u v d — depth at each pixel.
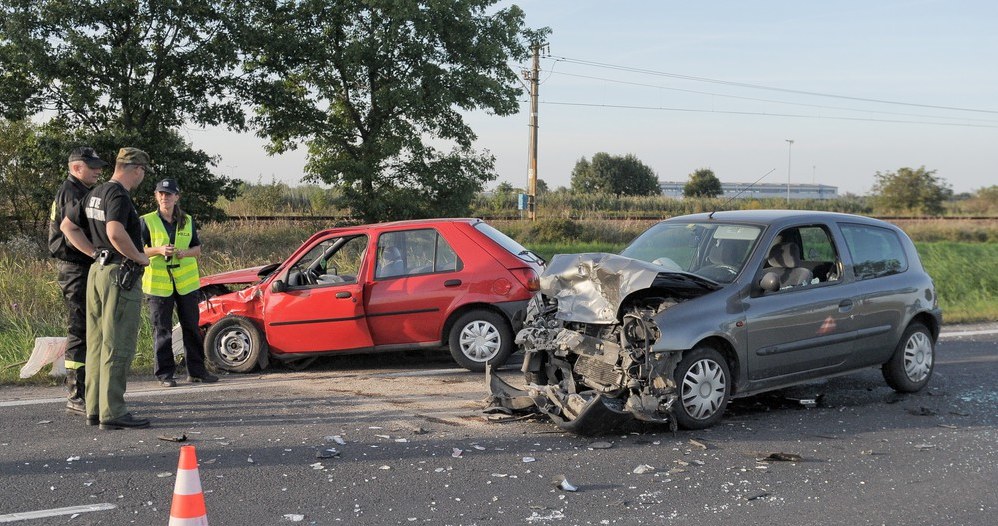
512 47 32.59
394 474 5.20
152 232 7.88
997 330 11.66
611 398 6.25
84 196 6.45
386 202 31.02
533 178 38.31
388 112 31.58
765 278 6.56
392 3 29.78
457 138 32.62
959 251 25.92
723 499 4.79
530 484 5.03
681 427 6.37
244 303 8.73
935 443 6.04
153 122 26.67
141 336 9.72
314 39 29.98
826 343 7.01
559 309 6.68
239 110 27.92
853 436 6.23
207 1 26.83
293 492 4.85
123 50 24.86
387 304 8.59
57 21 24.28
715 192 72.31
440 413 6.82
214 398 7.37
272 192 35.50
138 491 4.84
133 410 6.90
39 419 6.59
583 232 33.19
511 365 8.95
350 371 8.79
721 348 6.54
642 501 4.75
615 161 84.38
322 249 9.16
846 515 4.55
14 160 26.77
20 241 22.23
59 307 11.52
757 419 6.76
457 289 8.59
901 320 7.59
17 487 4.91
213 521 4.38
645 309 6.36
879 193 56.78
